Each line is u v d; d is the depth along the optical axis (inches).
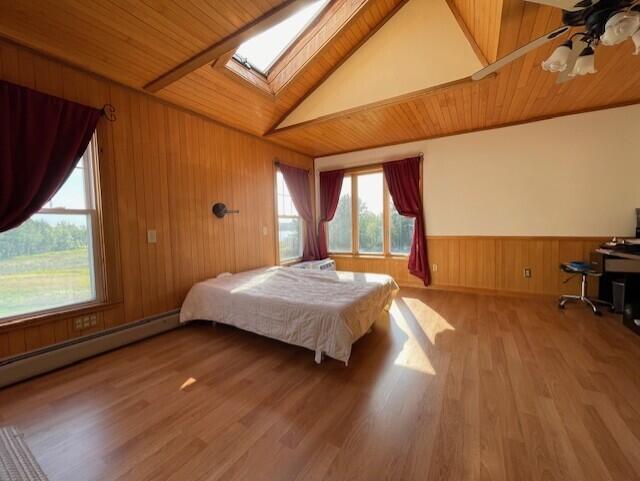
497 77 103.5
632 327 106.7
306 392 74.5
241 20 80.0
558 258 147.3
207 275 135.9
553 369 82.0
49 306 88.9
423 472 49.8
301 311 91.0
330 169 213.3
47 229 88.7
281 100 139.9
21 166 79.8
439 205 174.9
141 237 109.7
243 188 156.7
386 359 91.4
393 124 151.5
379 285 114.4
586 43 66.9
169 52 91.4
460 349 96.3
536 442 55.8
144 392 75.3
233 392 75.0
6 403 70.8
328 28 114.4
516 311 132.3
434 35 111.3
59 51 85.9
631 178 131.7
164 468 51.7
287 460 53.1
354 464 51.8
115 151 101.7
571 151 141.5
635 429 58.4
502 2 69.4
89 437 59.5
